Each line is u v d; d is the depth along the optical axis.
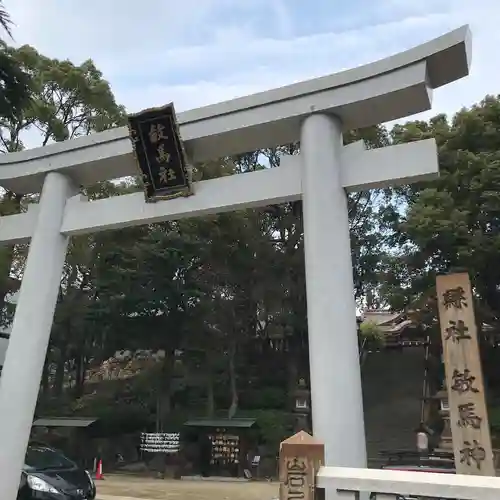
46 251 7.81
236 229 19.28
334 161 6.30
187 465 17.00
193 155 7.52
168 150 7.22
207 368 20.44
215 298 20.16
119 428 19.69
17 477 6.73
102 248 19.45
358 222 22.30
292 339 22.09
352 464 5.06
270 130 6.96
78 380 23.36
